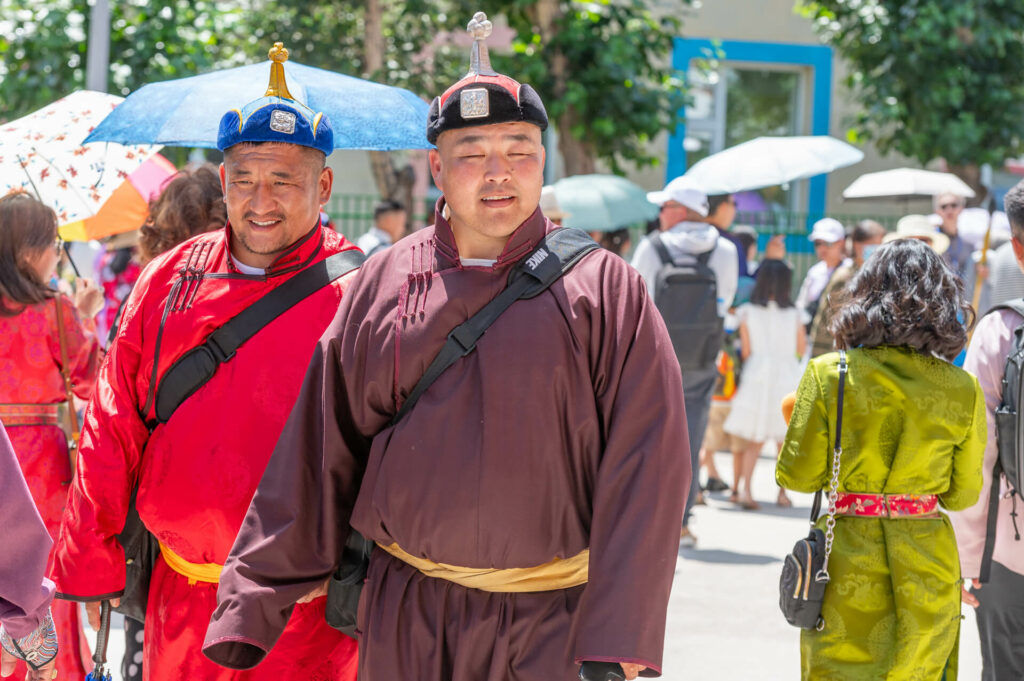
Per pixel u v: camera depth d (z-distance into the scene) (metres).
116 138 3.84
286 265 3.24
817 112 16.11
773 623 6.07
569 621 2.70
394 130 3.84
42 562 2.84
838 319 3.80
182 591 3.23
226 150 3.21
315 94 3.89
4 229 4.13
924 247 3.76
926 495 3.66
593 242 2.77
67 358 4.23
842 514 3.70
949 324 3.67
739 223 15.38
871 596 3.61
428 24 12.74
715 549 7.57
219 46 12.05
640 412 2.63
